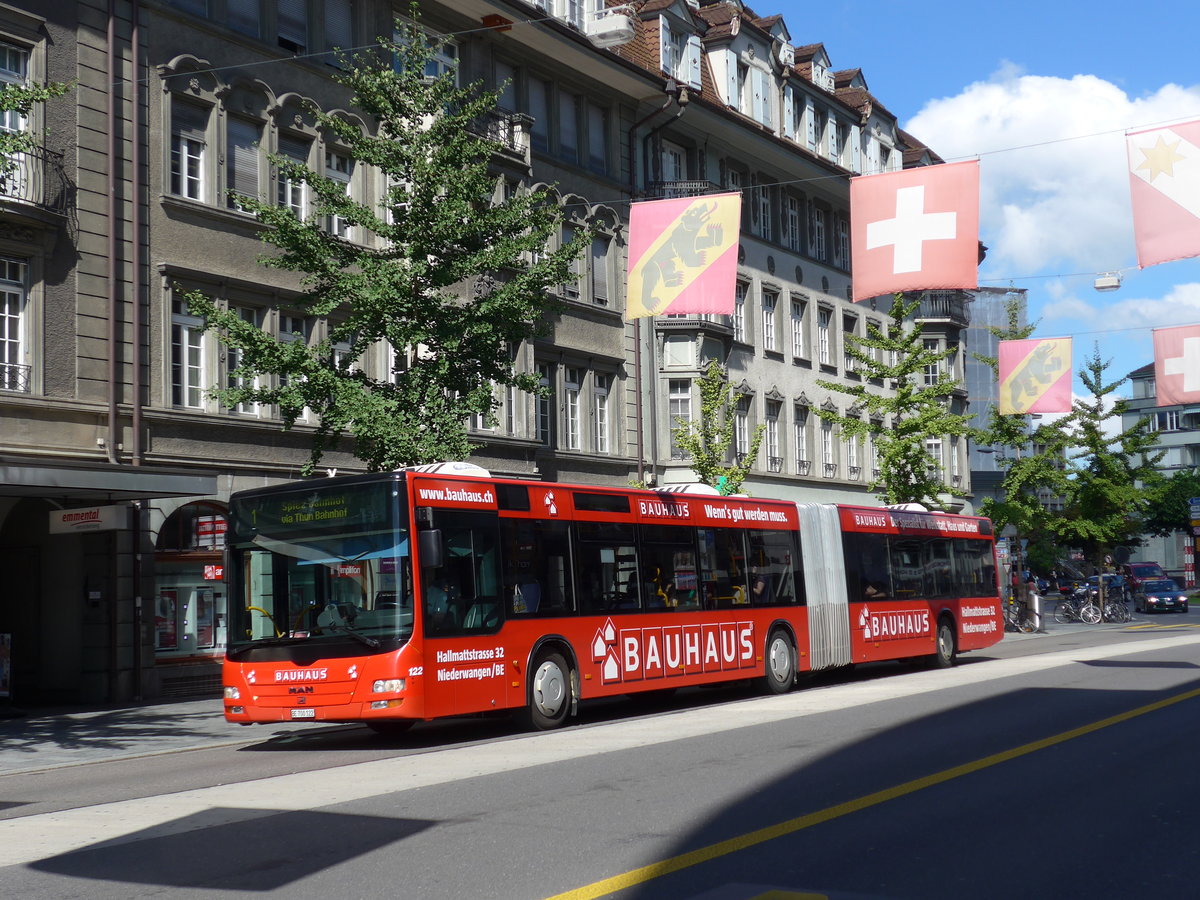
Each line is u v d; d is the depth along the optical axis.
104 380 23.44
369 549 15.23
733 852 8.05
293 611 15.53
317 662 15.20
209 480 22.89
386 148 22.81
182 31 25.27
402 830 9.03
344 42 28.80
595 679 17.66
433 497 15.57
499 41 32.94
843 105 49.97
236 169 26.33
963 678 22.38
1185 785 10.59
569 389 35.41
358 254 22.55
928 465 39.34
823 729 14.79
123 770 14.38
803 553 22.81
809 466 45.94
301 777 12.42
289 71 27.30
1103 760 11.98
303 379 22.44
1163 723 14.87
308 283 22.83
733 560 20.94
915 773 11.16
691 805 9.77
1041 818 9.16
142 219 24.34
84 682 23.72
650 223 19.89
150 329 24.33
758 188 43.44
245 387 21.92
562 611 17.27
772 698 20.19
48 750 16.64
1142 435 49.81
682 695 22.61
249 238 26.27
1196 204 15.81
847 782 10.72
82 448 22.98
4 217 21.95
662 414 38.75
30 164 22.50
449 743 15.74
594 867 7.67
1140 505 49.81
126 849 8.69
